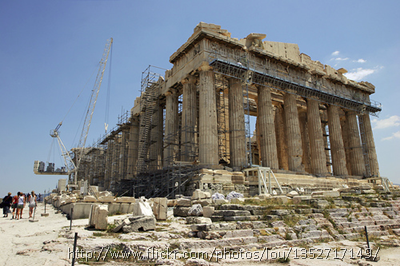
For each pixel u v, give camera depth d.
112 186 42.78
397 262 9.87
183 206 15.95
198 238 10.57
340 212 15.16
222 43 30.38
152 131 39.00
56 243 9.73
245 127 30.19
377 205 17.80
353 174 42.94
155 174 30.31
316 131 37.62
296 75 36.56
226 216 12.47
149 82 38.25
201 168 25.41
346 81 42.59
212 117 28.19
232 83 31.53
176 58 33.75
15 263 7.82
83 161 75.12
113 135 53.09
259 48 33.31
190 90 31.69
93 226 12.30
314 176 33.97
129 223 11.15
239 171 28.12
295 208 14.33
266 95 33.66
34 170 72.19
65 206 20.62
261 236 11.07
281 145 43.12
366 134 45.91
